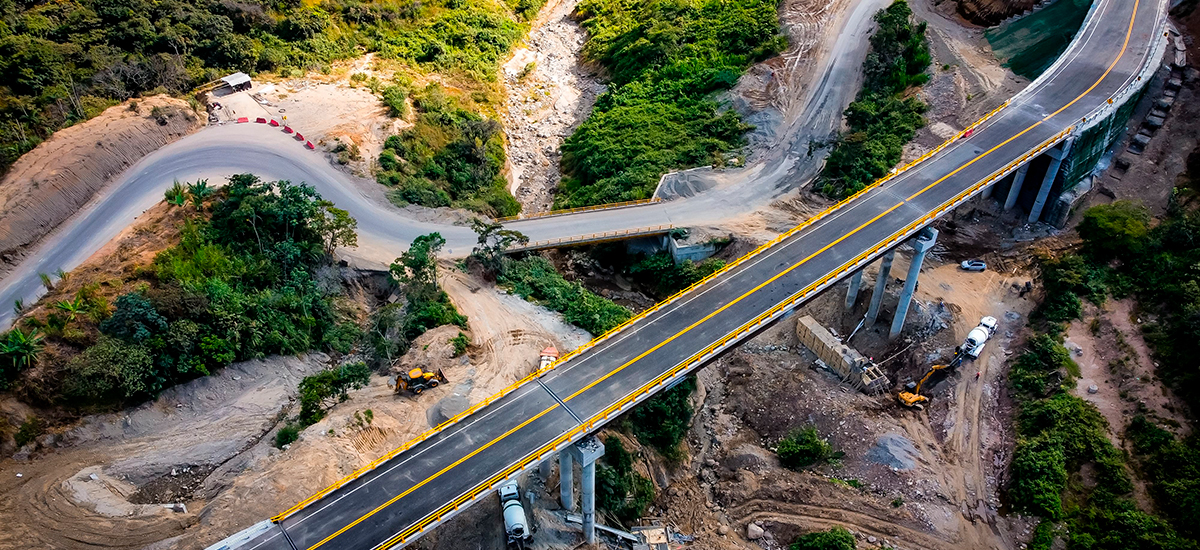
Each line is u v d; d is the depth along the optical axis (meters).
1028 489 68.62
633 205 100.31
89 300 70.50
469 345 78.56
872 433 76.50
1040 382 76.75
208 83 107.81
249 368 72.44
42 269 76.75
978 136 91.88
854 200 84.62
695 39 135.62
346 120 105.25
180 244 78.56
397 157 103.12
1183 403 71.88
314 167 97.00
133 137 93.25
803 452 75.44
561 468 64.00
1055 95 96.69
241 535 53.69
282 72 113.06
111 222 83.12
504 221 97.12
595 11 156.25
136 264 75.31
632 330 70.62
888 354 87.12
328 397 71.44
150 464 64.62
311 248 82.88
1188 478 65.88
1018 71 109.75
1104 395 74.81
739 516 71.25
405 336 78.69
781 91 117.56
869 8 131.25
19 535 58.38
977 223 98.00
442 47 129.88
